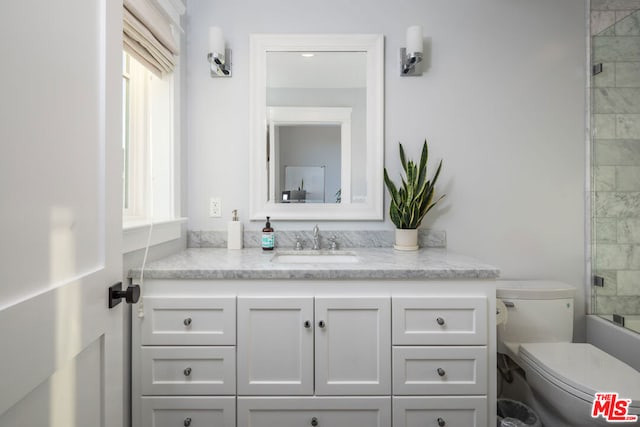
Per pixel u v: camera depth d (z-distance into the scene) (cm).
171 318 116
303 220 173
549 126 172
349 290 118
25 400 49
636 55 165
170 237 147
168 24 149
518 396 156
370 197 171
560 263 172
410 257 143
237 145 171
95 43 67
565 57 172
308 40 169
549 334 149
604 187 169
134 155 144
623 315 164
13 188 47
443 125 171
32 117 50
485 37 171
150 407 115
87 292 63
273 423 117
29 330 49
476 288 119
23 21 48
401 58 169
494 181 172
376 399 117
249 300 116
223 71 166
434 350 117
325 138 171
